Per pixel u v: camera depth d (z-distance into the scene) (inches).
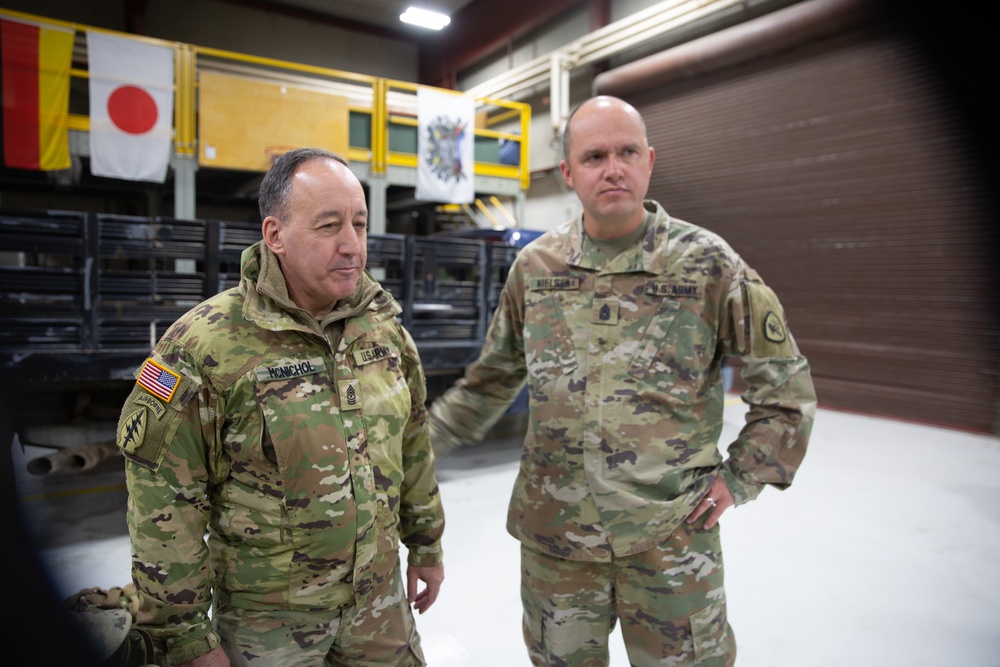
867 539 126.8
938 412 234.8
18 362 112.6
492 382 68.1
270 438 44.3
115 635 54.7
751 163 289.6
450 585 106.9
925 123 232.1
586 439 56.5
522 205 269.0
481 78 444.8
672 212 326.3
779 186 279.6
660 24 311.7
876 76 244.5
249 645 45.7
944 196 229.3
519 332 66.4
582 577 57.7
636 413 55.9
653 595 55.1
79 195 361.4
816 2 251.4
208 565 45.4
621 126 54.7
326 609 47.1
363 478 47.3
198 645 43.8
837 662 86.2
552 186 383.9
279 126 199.8
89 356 118.8
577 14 367.2
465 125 240.8
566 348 58.7
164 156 184.4
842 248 260.2
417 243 153.0
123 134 178.7
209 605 45.4
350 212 44.7
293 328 45.2
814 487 158.9
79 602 61.5
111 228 119.7
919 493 155.0
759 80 283.3
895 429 228.8
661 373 56.4
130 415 43.7
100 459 136.8
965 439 214.1
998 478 167.8
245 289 46.2
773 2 275.1
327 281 44.9
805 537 127.6
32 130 168.2
